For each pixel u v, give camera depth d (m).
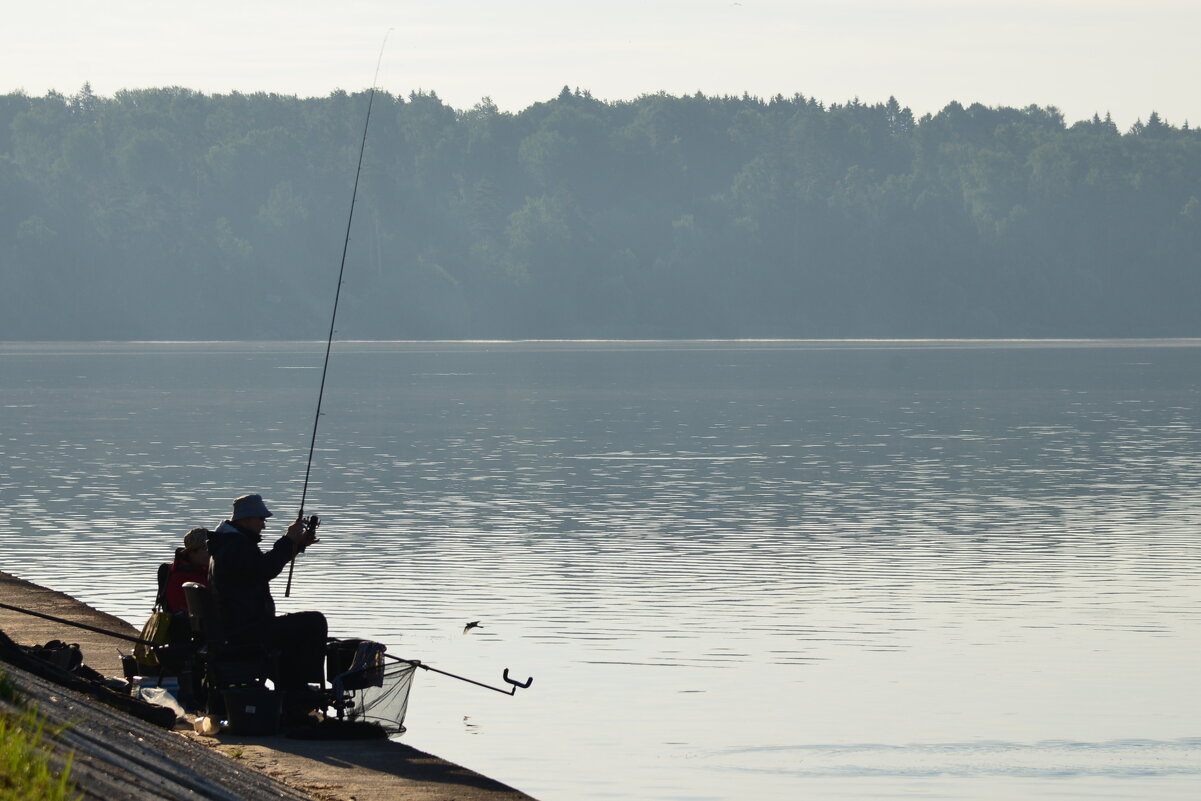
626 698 40.94
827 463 108.12
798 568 61.34
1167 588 56.94
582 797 32.91
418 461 109.44
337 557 63.91
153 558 63.09
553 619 50.84
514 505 82.69
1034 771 34.91
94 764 19.08
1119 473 100.94
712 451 118.00
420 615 51.31
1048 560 63.47
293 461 108.44
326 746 27.62
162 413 163.25
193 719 29.14
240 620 28.55
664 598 54.72
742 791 33.16
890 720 39.00
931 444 124.81
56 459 109.44
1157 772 34.94
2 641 26.77
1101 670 44.34
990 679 43.19
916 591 56.34
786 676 43.50
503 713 39.28
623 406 179.50
